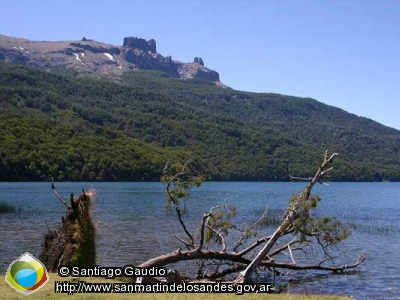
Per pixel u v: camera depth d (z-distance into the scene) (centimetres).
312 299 1820
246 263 2370
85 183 15062
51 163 14712
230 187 16025
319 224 2420
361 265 2952
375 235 4378
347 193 13888
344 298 1877
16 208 6538
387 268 2862
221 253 2308
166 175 2473
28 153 14362
